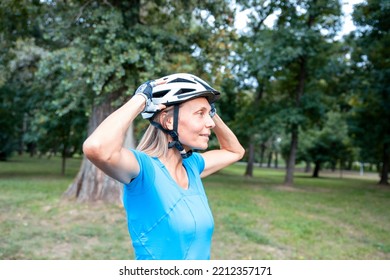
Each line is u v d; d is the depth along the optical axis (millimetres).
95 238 6871
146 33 8516
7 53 12703
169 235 1628
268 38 16719
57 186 14008
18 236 6734
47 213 8797
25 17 10508
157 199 1636
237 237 7402
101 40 8383
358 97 21297
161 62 8273
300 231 8219
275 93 21578
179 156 1858
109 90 8438
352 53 18297
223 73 8945
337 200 14672
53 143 20234
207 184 19500
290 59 16594
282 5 16609
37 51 13945
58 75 12672
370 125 22219
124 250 6117
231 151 2373
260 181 23312
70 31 9047
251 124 20406
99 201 9805
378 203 14180
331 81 19781
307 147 34188
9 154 31578
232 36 9180
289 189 18578
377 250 6988
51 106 13500
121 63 8109
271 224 8914
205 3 9031
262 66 16500
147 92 1688
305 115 19344
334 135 33344
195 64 8711
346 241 7598
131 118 1574
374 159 28891
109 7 8852
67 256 5711
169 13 9852
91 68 7996
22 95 18453
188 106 1768
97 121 9555
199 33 9203
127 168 1535
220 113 20359
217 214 9750
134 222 1674
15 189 12758
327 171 53844
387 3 10430
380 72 16422
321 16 18016
